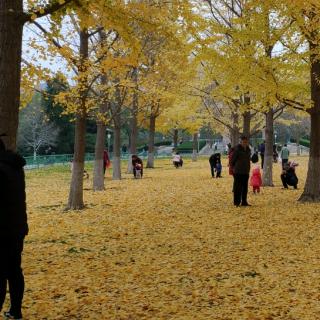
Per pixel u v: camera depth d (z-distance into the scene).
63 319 5.32
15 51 6.72
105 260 8.25
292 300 5.89
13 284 5.11
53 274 7.35
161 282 6.81
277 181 22.80
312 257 8.11
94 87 16.89
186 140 96.50
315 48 12.63
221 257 8.28
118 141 27.17
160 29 9.61
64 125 60.50
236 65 12.91
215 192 18.78
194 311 5.56
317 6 10.63
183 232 10.66
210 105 25.92
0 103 6.60
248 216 12.47
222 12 18.11
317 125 14.45
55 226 11.94
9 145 6.61
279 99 13.72
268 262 7.86
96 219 12.87
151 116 38.31
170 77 21.64
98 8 8.09
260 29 12.70
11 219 4.81
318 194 14.65
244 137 14.32
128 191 19.95
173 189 20.42
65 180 29.30
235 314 5.43
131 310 5.61
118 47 14.19
